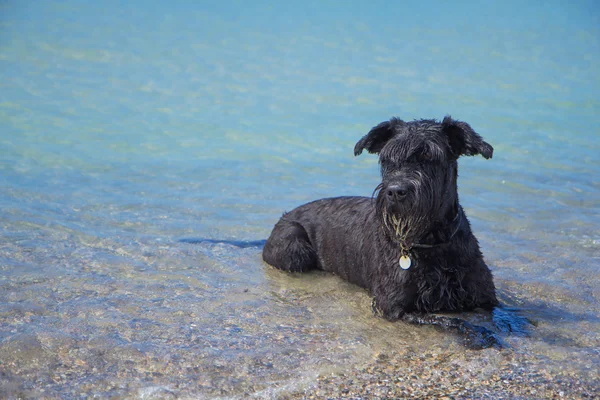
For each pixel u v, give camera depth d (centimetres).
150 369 591
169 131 1642
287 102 1939
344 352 635
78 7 3366
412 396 552
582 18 3412
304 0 3728
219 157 1443
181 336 664
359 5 3650
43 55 2436
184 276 849
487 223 1044
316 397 550
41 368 586
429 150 682
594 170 1335
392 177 677
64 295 763
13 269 835
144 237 988
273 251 905
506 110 1853
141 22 3070
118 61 2397
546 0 3834
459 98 1991
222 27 3020
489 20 3359
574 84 2177
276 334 677
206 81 2167
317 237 912
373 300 761
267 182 1283
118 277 832
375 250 775
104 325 681
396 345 657
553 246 944
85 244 946
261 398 546
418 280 718
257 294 803
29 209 1083
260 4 3584
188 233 1016
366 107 1888
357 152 758
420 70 2380
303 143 1558
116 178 1284
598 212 1089
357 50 2683
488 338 651
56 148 1473
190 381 570
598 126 1689
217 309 745
